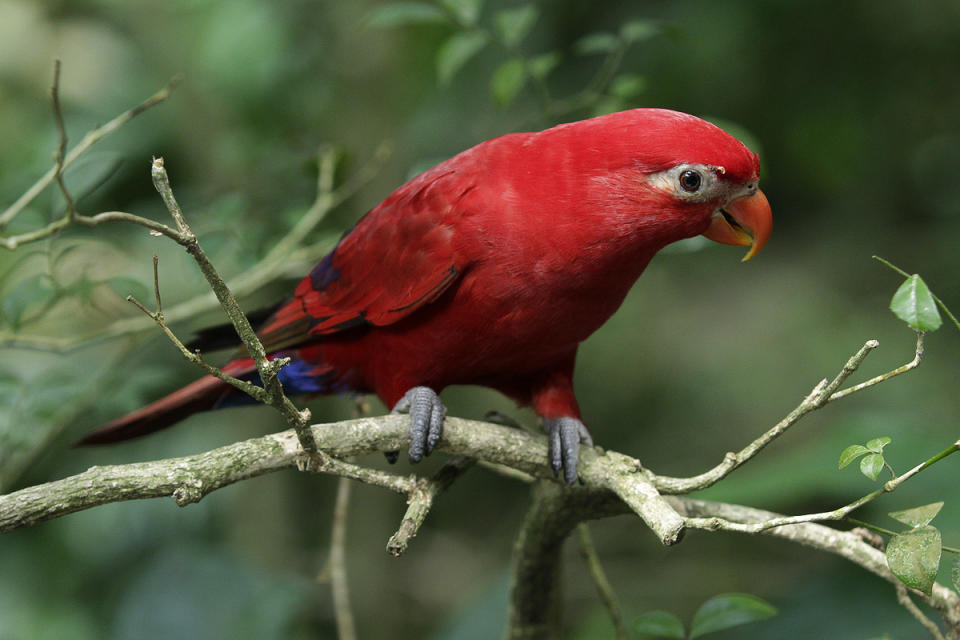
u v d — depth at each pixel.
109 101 9.06
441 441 4.30
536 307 4.76
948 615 4.02
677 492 3.94
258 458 3.67
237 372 5.71
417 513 3.67
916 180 10.17
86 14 9.33
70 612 8.58
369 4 8.32
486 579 9.83
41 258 6.28
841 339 10.02
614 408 10.58
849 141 9.35
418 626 9.43
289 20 8.71
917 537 3.28
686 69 8.66
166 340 8.48
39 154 8.11
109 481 3.47
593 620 8.70
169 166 9.00
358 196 8.46
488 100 8.84
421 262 4.86
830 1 8.64
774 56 8.85
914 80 9.27
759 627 6.73
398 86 8.52
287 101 8.73
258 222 6.98
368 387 5.65
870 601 6.56
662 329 10.77
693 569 9.63
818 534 4.21
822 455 6.82
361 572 9.09
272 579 7.79
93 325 7.57
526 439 4.46
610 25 8.71
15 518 3.35
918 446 6.63
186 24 9.18
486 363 5.07
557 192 4.61
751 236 4.71
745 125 9.21
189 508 8.97
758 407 10.06
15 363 7.84
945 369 9.46
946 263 9.95
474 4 5.95
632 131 4.56
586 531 5.39
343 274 5.31
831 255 10.67
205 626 7.47
